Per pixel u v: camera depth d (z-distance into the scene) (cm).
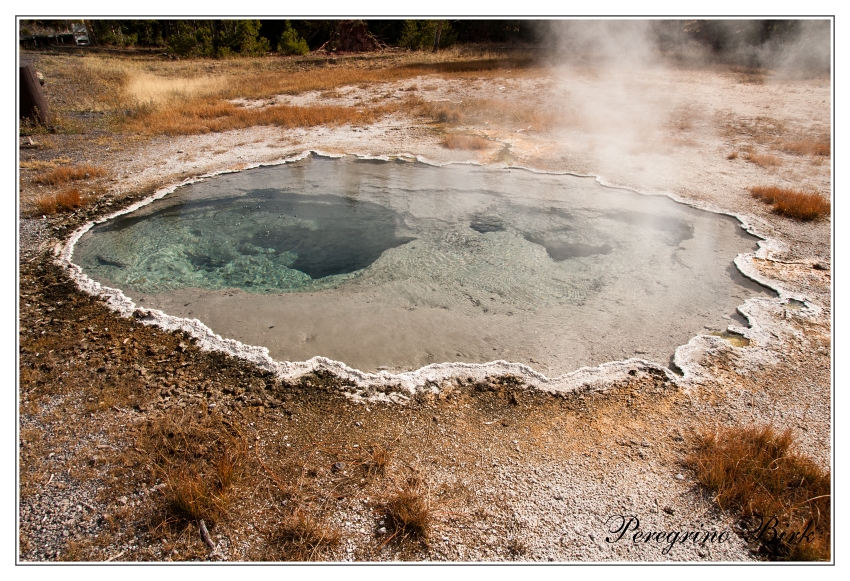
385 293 568
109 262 641
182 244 685
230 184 870
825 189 802
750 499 325
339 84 1641
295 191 843
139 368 451
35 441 373
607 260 629
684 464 356
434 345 488
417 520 311
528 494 335
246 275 616
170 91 1498
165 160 966
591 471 351
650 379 437
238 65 2117
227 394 422
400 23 2903
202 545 304
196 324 511
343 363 457
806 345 471
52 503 327
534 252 647
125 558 296
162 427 384
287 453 365
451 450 368
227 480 338
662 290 568
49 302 547
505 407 409
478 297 561
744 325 505
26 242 670
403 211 764
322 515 321
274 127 1185
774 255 627
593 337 497
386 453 362
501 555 299
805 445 371
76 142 1052
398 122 1224
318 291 578
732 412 401
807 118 1180
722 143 1038
